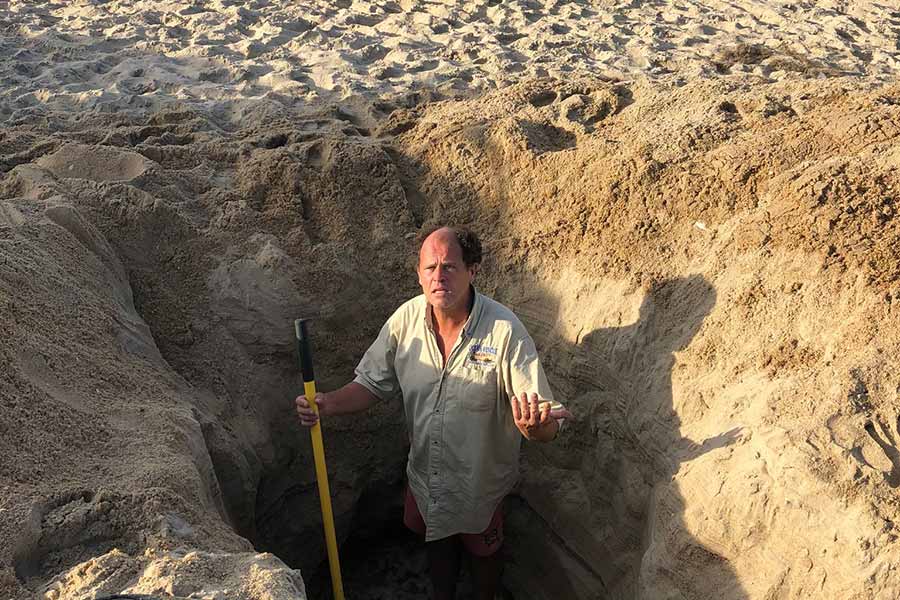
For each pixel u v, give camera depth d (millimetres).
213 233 4578
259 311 4461
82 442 3080
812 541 2889
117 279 4160
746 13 8125
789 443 3016
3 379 3023
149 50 7086
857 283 3330
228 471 3852
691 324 3732
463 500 3773
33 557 2613
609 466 4039
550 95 5531
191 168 5000
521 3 8133
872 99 4320
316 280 4598
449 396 3613
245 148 5117
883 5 8594
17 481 2791
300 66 6805
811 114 4324
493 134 4992
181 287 4414
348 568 5242
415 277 4727
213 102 6129
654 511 3506
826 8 8398
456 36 7414
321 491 3641
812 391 3156
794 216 3672
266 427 4367
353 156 4902
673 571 3287
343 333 4656
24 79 6539
